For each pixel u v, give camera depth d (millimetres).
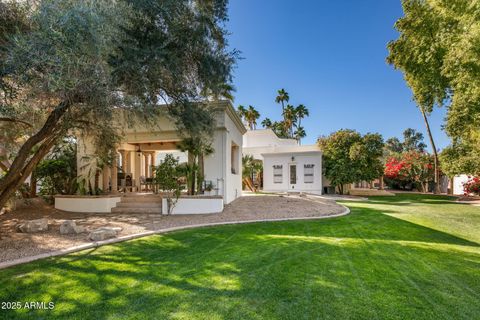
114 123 8148
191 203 10078
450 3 8344
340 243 6035
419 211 11758
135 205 10750
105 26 4805
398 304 3152
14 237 6320
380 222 8945
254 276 3990
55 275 4008
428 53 12953
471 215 10648
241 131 17281
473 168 16188
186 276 3980
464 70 8492
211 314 2896
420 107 17094
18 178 6656
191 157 11625
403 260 4836
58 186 12227
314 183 21734
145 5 5586
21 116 5578
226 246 5684
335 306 3090
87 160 11422
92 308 3037
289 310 2988
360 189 22531
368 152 20328
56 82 4195
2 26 4719
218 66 7105
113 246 5660
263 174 23344
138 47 5805
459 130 14250
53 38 4188
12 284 3682
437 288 3615
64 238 6227
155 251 5293
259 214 10047
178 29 6406
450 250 5582
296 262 4652
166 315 2881
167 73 6496
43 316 2883
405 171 26938
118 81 5754
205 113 8203
